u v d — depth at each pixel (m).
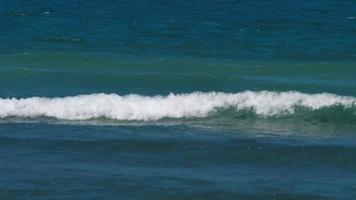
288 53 103.12
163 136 63.81
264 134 64.75
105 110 69.12
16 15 142.88
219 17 141.75
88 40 113.44
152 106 69.50
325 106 69.25
